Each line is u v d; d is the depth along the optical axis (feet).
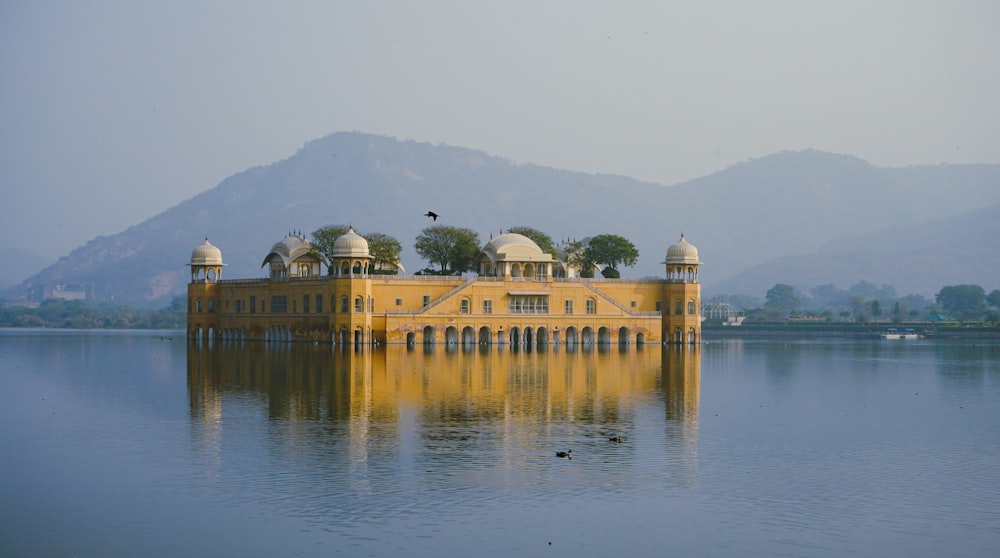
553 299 554.46
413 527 150.30
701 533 148.56
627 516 156.35
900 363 472.03
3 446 205.46
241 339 606.14
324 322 530.27
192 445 205.77
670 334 586.04
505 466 187.21
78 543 143.84
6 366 412.77
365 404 264.93
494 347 526.57
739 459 196.44
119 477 178.40
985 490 173.58
